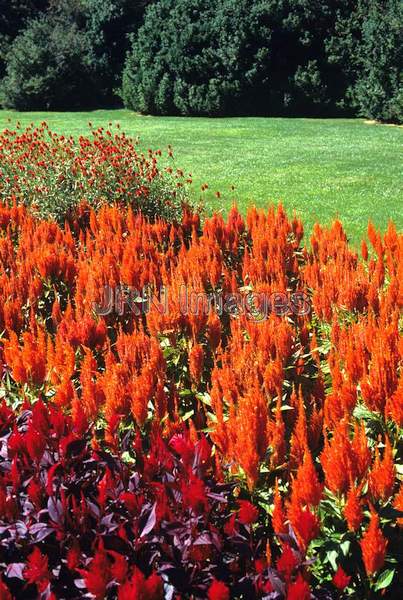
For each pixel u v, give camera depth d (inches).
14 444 94.8
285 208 416.5
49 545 86.0
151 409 128.8
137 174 332.2
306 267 195.8
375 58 928.3
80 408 104.5
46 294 201.8
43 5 1424.7
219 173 533.3
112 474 99.0
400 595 105.0
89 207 313.3
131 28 1245.1
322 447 124.2
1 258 220.7
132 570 81.7
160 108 1071.0
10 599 75.4
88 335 150.9
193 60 1035.9
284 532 93.8
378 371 119.0
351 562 99.2
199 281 191.3
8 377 138.3
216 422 125.1
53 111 1160.8
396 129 842.2
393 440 122.2
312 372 150.3
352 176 509.4
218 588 74.0
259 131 812.0
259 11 1020.5
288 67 1044.5
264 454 108.6
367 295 171.9
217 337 153.0
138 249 229.6
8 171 333.7
